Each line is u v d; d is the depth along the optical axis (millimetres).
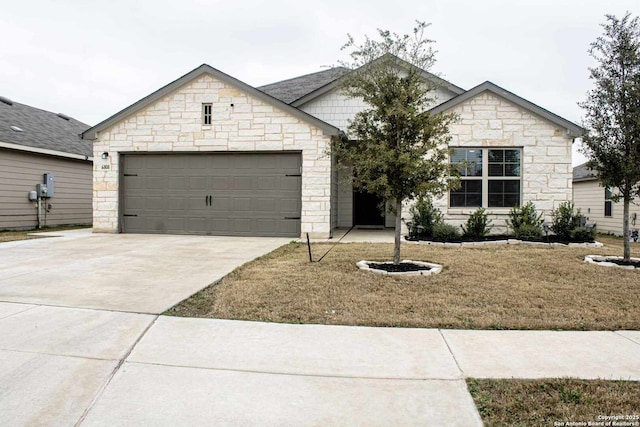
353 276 6355
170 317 4434
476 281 6094
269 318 4449
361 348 3695
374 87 6695
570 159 11195
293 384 3057
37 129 16344
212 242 10555
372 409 2738
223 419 2625
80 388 2977
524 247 9656
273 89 16578
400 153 6414
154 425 2561
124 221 12633
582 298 5227
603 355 3537
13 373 3166
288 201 11906
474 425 2568
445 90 13328
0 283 5848
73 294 5281
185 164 12344
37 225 15047
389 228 15109
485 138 11328
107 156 12461
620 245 11492
